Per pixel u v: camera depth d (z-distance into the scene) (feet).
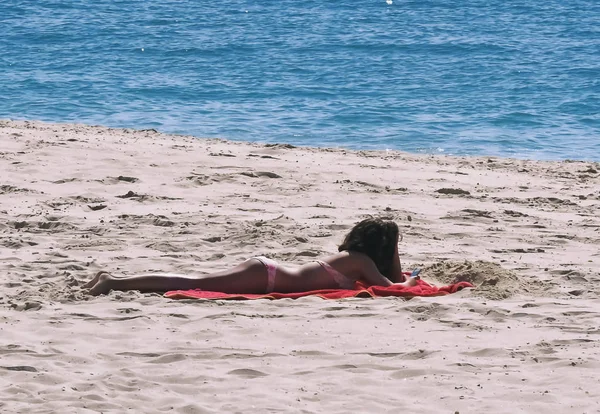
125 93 131.85
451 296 37.63
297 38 190.90
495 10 240.53
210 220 52.60
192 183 63.98
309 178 67.67
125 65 158.81
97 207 55.88
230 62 163.63
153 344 30.42
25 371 27.53
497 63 165.17
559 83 146.10
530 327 32.89
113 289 37.32
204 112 119.03
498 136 107.55
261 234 48.24
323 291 37.83
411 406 25.25
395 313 34.47
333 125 111.75
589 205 63.46
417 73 154.92
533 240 50.78
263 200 59.47
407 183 68.18
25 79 140.87
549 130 112.16
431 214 57.36
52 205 55.98
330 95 133.49
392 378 27.58
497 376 27.55
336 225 51.72
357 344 30.73
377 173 71.77
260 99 129.59
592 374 27.66
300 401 25.57
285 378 27.40
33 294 36.81
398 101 129.49
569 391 26.25
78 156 71.72
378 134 107.04
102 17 219.00
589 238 51.67
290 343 30.86
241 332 31.89
